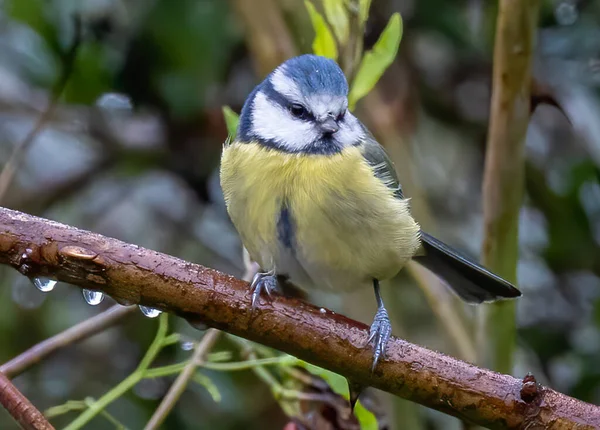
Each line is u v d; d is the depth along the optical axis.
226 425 8.03
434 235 7.85
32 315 8.53
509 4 5.73
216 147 8.83
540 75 8.00
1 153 9.02
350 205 5.99
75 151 9.24
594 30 8.38
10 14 8.02
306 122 6.21
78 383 8.20
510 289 6.30
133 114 9.05
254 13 7.30
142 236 9.16
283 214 6.10
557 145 8.59
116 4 8.28
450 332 6.98
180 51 8.11
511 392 4.40
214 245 9.16
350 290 6.62
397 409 7.38
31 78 8.66
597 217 8.50
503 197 6.15
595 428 4.27
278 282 6.68
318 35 6.31
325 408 5.85
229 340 6.65
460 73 8.88
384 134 7.98
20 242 4.29
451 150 9.10
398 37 5.99
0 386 3.92
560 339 8.25
